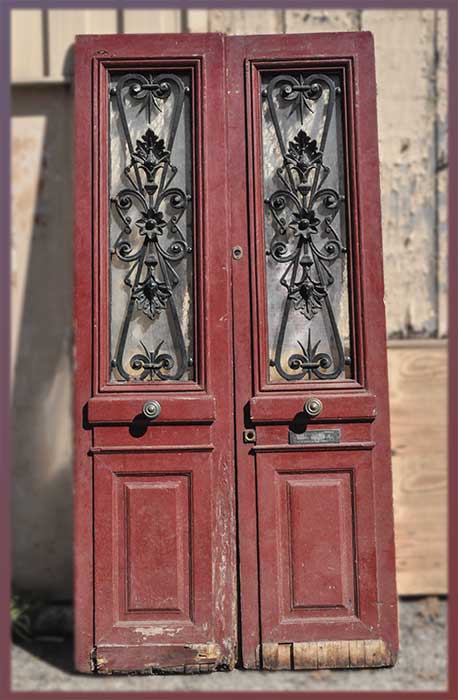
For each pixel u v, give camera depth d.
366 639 2.89
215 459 2.92
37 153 3.88
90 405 2.91
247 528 2.92
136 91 3.01
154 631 2.88
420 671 3.54
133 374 2.98
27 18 3.86
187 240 3.00
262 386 2.95
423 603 3.87
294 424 2.94
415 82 3.87
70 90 3.87
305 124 3.04
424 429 3.86
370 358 2.96
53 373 3.87
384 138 3.87
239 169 3.00
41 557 3.87
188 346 2.98
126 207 3.00
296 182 3.02
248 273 2.98
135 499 2.91
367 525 2.92
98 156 2.97
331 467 2.93
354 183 2.98
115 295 2.99
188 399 2.91
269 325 3.00
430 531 3.86
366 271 2.97
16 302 3.87
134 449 2.91
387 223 3.87
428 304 3.87
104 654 2.87
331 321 2.99
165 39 3.01
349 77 3.01
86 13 3.84
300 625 2.90
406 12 3.86
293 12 3.85
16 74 3.86
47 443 3.87
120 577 2.91
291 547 2.91
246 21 3.84
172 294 2.99
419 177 3.88
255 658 2.89
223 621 2.89
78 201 2.97
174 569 2.90
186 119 3.03
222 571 2.90
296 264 3.01
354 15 3.86
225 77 3.01
